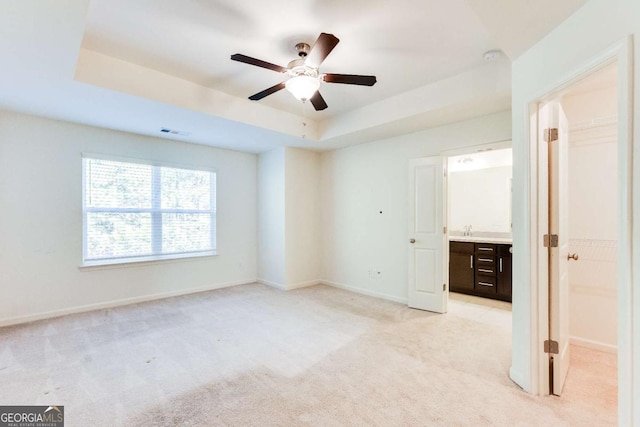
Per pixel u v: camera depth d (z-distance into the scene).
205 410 1.89
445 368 2.40
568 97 2.88
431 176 3.84
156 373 2.33
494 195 5.11
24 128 3.39
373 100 3.69
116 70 2.71
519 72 2.13
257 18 2.13
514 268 2.21
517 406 1.92
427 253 3.87
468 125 3.54
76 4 1.64
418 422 1.78
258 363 2.49
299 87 2.39
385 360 2.54
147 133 4.15
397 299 4.29
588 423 1.77
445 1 1.95
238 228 5.29
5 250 3.29
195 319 3.52
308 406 1.93
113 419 1.81
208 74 3.01
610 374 2.31
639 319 1.26
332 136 4.34
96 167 3.89
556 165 2.05
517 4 1.58
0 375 2.28
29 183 3.43
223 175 5.10
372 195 4.60
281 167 5.01
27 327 3.23
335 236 5.17
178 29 2.27
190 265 4.72
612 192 2.71
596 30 1.50
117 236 4.07
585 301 2.82
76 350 2.71
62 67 2.31
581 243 2.84
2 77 2.47
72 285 3.70
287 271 4.98
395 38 2.38
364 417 1.82
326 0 1.94
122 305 4.04
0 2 1.59
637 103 1.27
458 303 4.22
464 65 2.82
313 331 3.17
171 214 4.56
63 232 3.63
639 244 1.26
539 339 2.04
